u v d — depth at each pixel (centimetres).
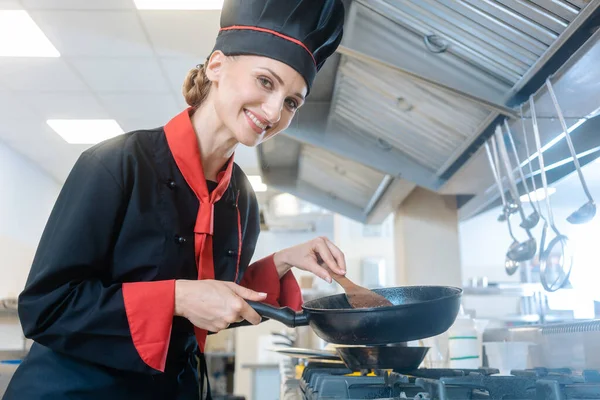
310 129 176
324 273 103
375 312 80
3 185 462
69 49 312
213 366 620
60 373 80
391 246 516
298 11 80
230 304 74
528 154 136
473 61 121
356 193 241
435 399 74
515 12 101
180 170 88
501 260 504
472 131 144
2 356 449
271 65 79
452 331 147
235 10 83
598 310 150
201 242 90
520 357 151
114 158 82
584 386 81
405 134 169
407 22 118
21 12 275
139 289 75
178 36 298
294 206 513
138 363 75
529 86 119
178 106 390
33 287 74
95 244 78
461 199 232
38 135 447
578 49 94
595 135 132
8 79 347
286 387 142
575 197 214
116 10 274
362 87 152
